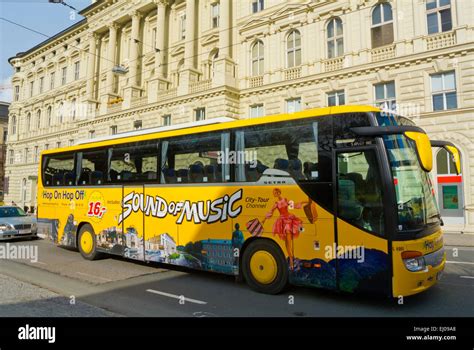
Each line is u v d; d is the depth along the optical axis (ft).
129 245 30.42
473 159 54.85
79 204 35.94
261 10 81.51
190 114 84.94
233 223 23.91
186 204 26.68
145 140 30.42
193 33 93.71
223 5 84.33
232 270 23.77
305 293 22.86
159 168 28.84
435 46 59.00
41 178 41.52
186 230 26.45
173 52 102.42
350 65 66.85
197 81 88.38
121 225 31.30
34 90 162.61
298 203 21.25
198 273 28.99
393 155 19.26
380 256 18.38
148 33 114.01
